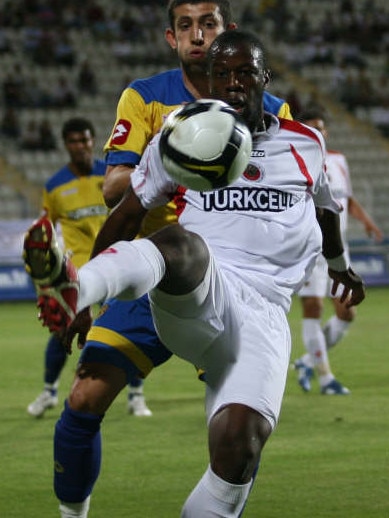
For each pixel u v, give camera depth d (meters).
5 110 90.81
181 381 35.28
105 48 99.12
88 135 31.08
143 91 17.03
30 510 18.72
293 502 18.95
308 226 13.98
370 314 58.00
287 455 23.00
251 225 13.56
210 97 13.87
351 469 21.61
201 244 12.05
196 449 23.88
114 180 16.36
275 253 13.58
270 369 12.77
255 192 13.67
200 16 16.62
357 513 18.16
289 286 13.66
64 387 34.34
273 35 105.56
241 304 13.00
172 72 17.34
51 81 95.38
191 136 11.55
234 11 105.94
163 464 22.34
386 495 19.42
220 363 12.94
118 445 24.38
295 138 14.05
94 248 13.77
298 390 32.59
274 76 101.56
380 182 95.56
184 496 19.59
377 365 38.66
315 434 25.38
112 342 15.95
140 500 19.33
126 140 16.61
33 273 10.20
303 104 99.56
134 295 11.54
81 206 31.02
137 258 11.40
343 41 106.94
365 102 101.62
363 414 28.19
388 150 98.31
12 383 35.00
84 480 15.71
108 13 102.12
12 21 97.50
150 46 100.25
